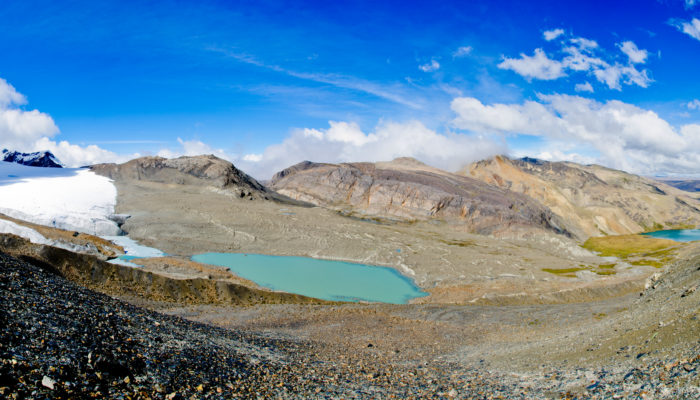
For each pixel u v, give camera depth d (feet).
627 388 55.31
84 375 48.06
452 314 221.87
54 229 392.47
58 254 198.80
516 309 238.48
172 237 504.43
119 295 184.96
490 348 132.16
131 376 52.80
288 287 355.77
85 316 69.72
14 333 50.88
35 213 475.31
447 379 83.51
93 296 92.73
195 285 222.69
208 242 506.89
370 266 465.06
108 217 535.19
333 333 159.84
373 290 362.94
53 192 604.08
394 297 342.44
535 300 301.22
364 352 121.08
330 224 630.74
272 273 404.98
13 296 65.05
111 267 206.80
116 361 54.49
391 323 192.54
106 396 45.78
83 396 43.83
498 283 364.58
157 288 207.21
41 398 40.16
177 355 67.56
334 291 352.90
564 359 88.48
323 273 418.92
